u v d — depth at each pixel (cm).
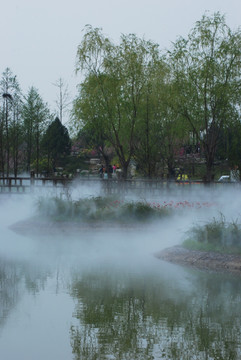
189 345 692
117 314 843
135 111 2856
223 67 2784
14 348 680
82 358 644
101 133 3036
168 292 1003
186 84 2825
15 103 4506
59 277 1135
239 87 2762
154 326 783
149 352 672
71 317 827
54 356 653
